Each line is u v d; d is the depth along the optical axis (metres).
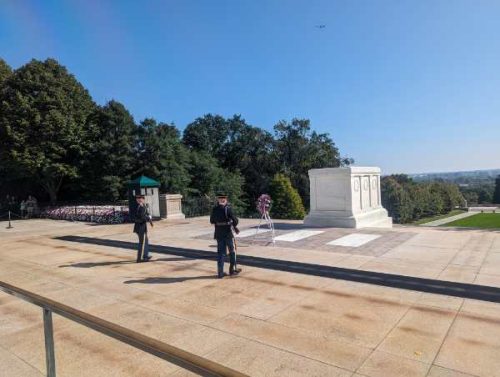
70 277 8.91
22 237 16.86
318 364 4.30
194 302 6.61
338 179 14.96
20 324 6.00
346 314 5.75
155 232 15.84
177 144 38.75
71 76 34.47
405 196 55.16
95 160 33.97
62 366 4.55
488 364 4.16
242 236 13.30
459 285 6.92
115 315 6.16
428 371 4.05
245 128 64.06
